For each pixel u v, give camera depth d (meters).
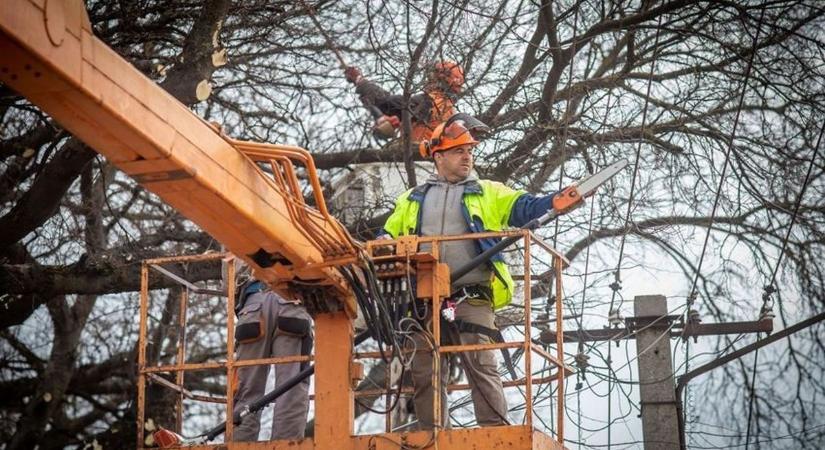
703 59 42.72
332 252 24.31
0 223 34.19
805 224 42.34
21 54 18.97
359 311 27.17
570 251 42.47
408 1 35.94
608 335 36.16
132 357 47.25
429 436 24.20
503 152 40.59
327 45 40.50
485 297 26.31
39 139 38.66
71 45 19.56
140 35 38.28
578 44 40.47
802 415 40.59
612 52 44.09
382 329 24.77
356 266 24.72
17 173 38.91
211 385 50.25
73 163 33.38
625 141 41.34
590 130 41.16
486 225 26.58
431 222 26.84
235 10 38.47
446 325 26.17
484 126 27.69
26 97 19.91
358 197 42.41
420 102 37.16
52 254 40.06
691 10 42.03
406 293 25.30
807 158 42.28
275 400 28.19
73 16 19.64
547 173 41.22
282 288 25.25
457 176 27.42
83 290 37.38
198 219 23.20
